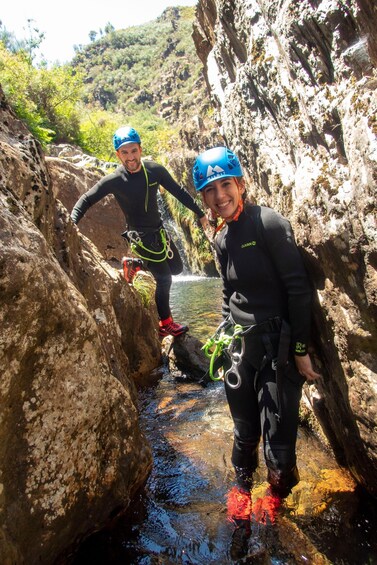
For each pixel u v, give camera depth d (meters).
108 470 1.71
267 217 1.91
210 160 1.95
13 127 2.12
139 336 3.77
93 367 1.67
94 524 1.68
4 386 1.30
